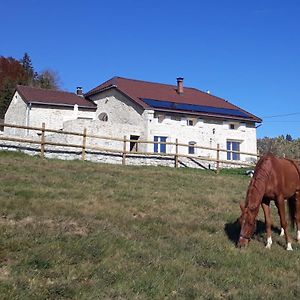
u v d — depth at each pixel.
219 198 14.24
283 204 9.54
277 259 8.55
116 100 33.44
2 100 59.69
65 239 8.17
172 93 35.97
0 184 12.20
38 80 80.88
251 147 34.50
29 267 6.90
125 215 10.58
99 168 17.97
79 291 6.23
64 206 10.49
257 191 8.95
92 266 7.17
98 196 12.43
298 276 7.79
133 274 7.00
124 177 16.38
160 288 6.58
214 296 6.49
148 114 30.03
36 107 33.59
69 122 26.39
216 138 32.91
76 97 36.75
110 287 6.49
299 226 10.20
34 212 9.73
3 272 6.70
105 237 8.49
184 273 7.29
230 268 7.85
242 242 8.91
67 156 21.95
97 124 27.28
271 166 9.37
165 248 8.54
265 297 6.53
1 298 5.75
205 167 25.98
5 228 8.38
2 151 19.83
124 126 28.98
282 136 58.66
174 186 15.77
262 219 11.96
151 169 20.22
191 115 31.84
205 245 9.00
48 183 13.26
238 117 33.62
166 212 11.64
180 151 31.19
